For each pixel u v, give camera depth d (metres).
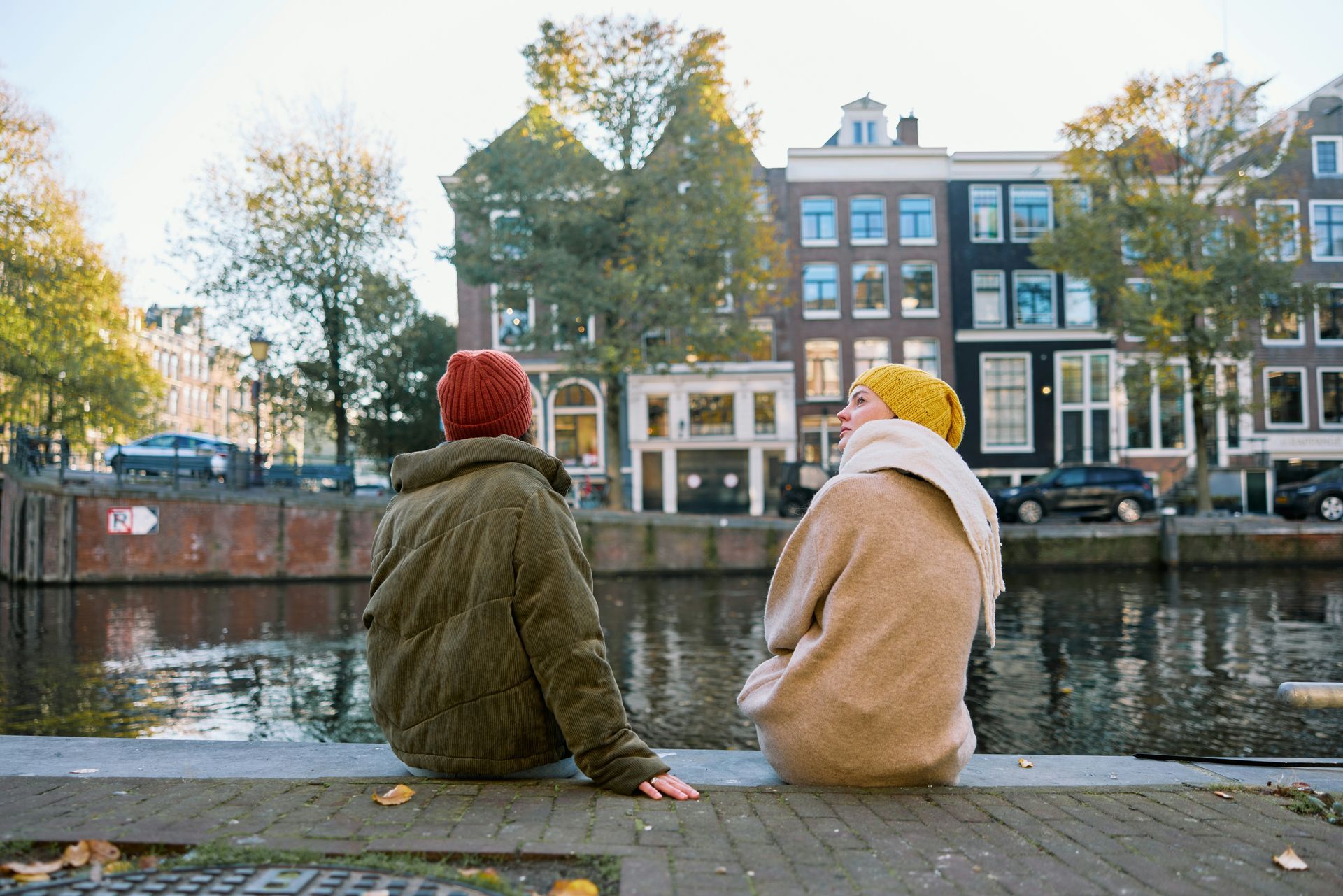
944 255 28.95
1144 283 24.36
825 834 1.98
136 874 1.65
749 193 22.89
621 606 14.99
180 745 2.84
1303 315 22.80
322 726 7.46
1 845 1.79
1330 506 22.09
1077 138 23.11
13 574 20.66
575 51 21.73
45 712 7.89
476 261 22.38
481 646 2.26
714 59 21.70
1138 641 10.75
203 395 58.00
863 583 2.30
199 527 20.61
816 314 28.95
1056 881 1.75
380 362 26.56
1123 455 28.06
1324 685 2.55
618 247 23.08
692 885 1.67
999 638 11.02
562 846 1.83
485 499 2.31
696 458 28.52
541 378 28.45
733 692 8.44
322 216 25.16
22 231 25.69
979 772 2.74
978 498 2.43
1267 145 23.08
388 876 1.67
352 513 21.08
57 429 26.97
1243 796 2.42
